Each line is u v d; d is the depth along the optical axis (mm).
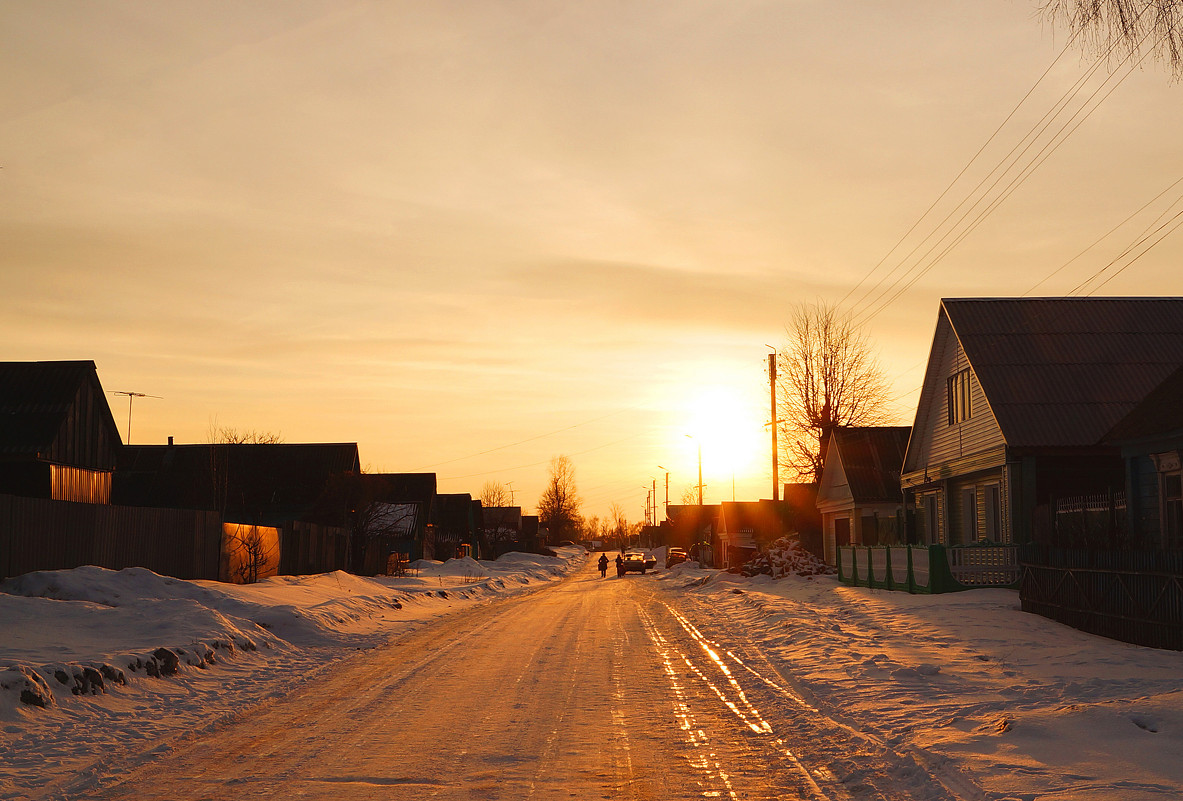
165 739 9617
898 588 27453
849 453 42625
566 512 153875
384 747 9148
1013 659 13938
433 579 44562
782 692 12242
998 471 27469
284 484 52875
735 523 61562
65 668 11508
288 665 15539
